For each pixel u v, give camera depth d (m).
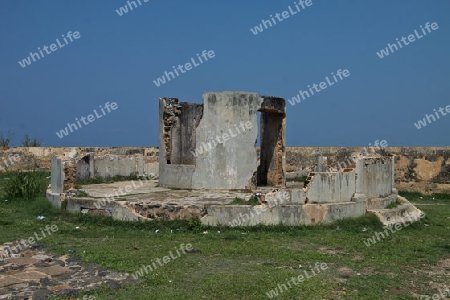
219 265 8.77
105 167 20.69
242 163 15.10
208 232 11.62
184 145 18.14
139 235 11.30
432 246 10.85
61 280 7.75
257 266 8.71
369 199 13.70
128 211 12.40
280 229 11.92
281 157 17.72
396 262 9.38
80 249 9.77
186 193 14.66
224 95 15.11
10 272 8.04
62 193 14.09
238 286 7.50
